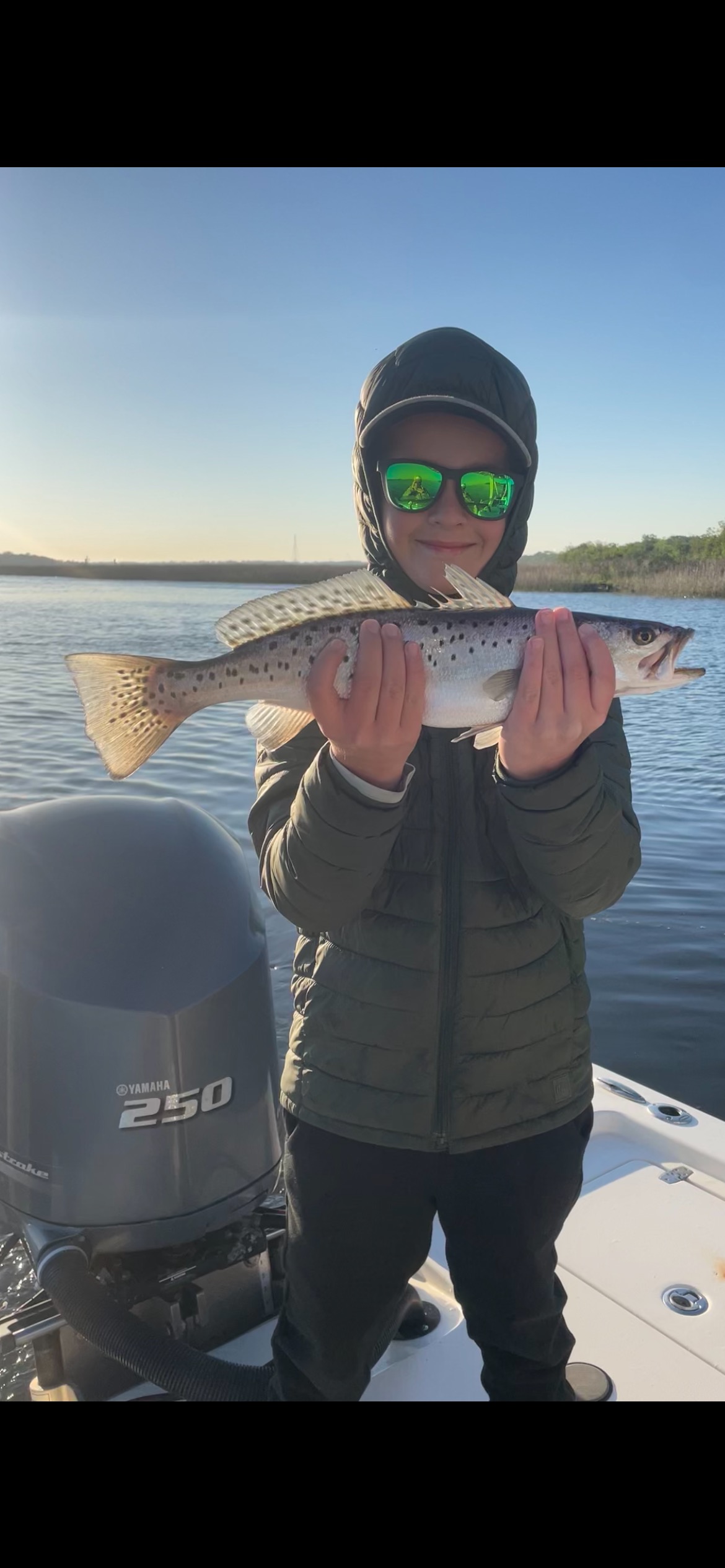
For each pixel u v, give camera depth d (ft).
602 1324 8.30
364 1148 6.12
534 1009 6.24
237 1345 7.63
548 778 5.76
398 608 7.00
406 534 7.54
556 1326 6.27
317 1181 6.17
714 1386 7.59
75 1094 7.13
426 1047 6.11
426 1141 6.04
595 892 6.10
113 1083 7.12
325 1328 6.15
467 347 7.49
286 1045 13.62
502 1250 6.05
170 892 7.93
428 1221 6.41
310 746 7.18
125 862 8.07
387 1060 6.12
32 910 7.66
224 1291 7.72
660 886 23.38
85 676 7.70
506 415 7.61
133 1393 7.23
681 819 29.40
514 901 6.31
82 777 29.68
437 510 7.38
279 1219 7.85
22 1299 8.80
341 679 6.97
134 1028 7.13
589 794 5.80
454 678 6.82
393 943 6.21
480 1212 6.09
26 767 30.78
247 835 23.48
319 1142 6.20
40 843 8.13
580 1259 9.12
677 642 7.56
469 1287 6.19
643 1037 16.35
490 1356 6.24
